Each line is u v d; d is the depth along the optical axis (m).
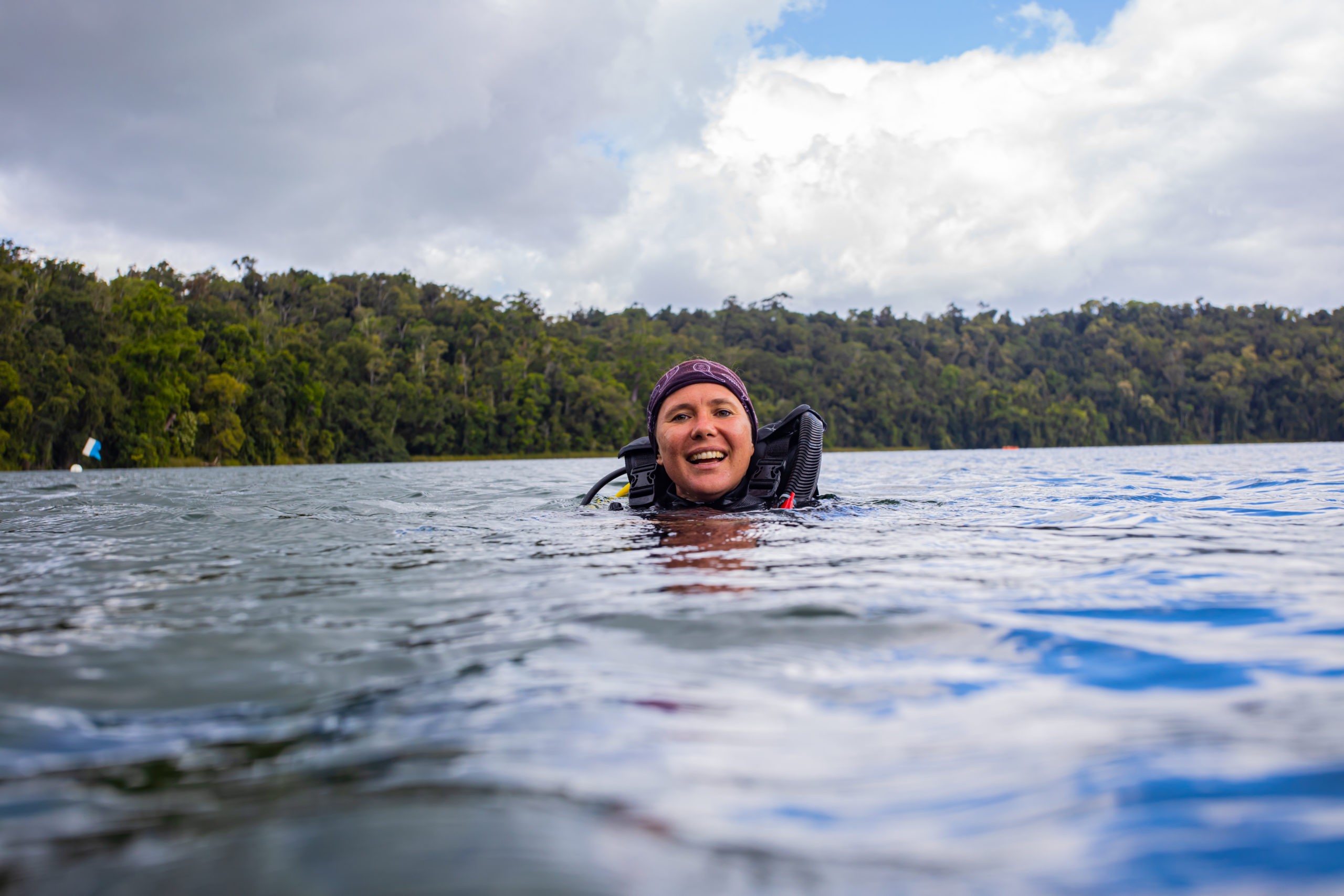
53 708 0.92
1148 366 112.06
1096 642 1.17
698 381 3.45
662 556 2.15
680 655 1.12
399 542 2.67
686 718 0.85
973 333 123.88
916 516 3.17
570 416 72.94
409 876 0.52
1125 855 0.54
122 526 3.41
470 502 5.10
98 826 0.62
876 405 91.06
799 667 1.06
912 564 1.93
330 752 0.77
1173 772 0.68
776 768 0.71
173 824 0.62
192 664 1.11
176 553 2.45
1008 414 96.25
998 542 2.36
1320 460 14.57
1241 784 0.65
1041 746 0.76
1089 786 0.66
